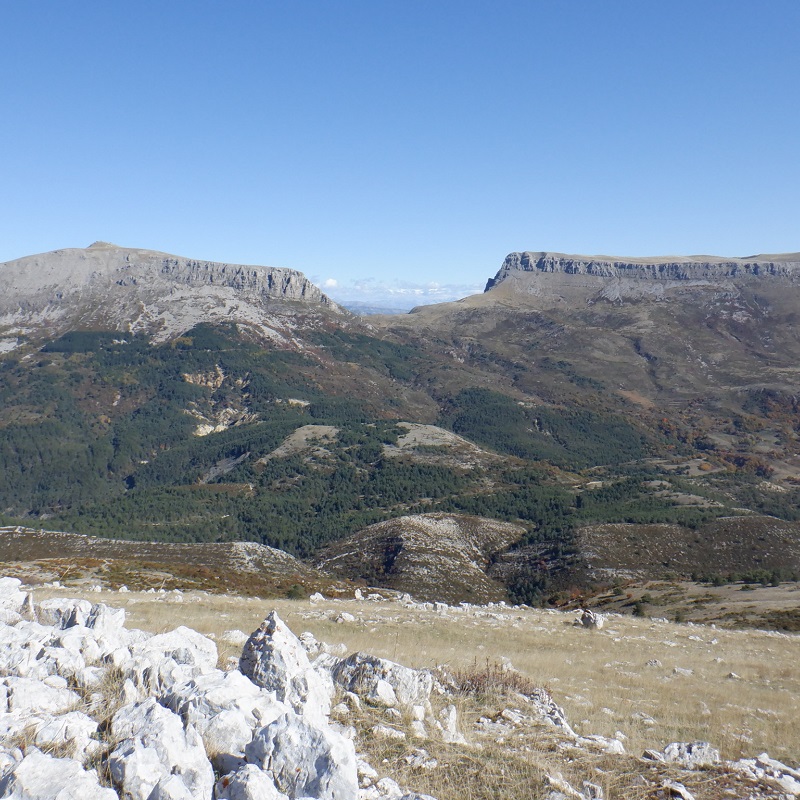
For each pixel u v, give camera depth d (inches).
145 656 482.3
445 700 584.1
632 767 461.7
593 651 1213.7
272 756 346.6
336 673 540.4
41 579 1806.1
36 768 305.9
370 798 346.3
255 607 1364.4
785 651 1423.5
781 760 655.8
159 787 303.6
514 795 386.9
